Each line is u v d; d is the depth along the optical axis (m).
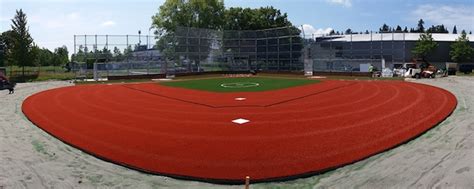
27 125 18.39
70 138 15.20
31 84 42.97
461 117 18.55
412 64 48.66
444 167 11.08
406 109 20.64
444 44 75.62
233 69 58.44
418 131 15.42
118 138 15.02
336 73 50.25
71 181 10.52
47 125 17.92
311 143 13.81
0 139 15.45
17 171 11.36
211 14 71.56
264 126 16.75
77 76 48.50
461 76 49.66
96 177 10.85
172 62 52.53
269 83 39.34
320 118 18.42
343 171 11.09
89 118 19.39
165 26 70.62
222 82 41.62
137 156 12.60
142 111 21.33
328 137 14.64
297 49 54.19
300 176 10.72
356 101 24.08
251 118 18.67
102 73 47.72
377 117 18.45
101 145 14.03
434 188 9.56
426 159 11.89
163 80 46.19
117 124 17.72
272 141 14.15
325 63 52.19
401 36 62.81
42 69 76.25
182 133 15.63
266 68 58.34
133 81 45.06
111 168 11.66
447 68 53.84
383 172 10.86
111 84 40.72
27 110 22.70
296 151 12.84
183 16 69.94
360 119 18.03
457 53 71.31
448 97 25.23
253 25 80.00
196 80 45.47
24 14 53.50
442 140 14.23
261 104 23.33
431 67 47.84
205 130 16.12
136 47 50.16
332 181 10.33
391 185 9.86
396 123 17.00
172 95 29.14
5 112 22.48
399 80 41.72
